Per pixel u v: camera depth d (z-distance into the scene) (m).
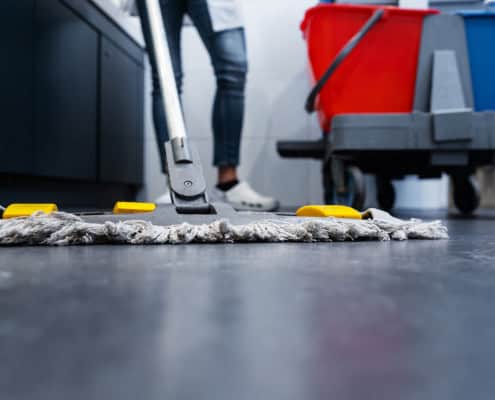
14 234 0.53
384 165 1.60
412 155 1.43
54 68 1.61
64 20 1.66
